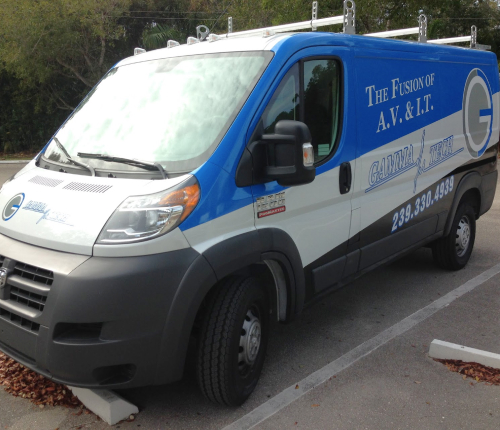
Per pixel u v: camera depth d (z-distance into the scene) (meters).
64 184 3.20
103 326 2.74
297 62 3.55
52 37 20.39
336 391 3.51
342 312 4.88
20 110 23.95
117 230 2.79
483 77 5.86
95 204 2.93
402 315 4.80
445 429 3.10
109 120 3.66
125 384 2.87
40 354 2.81
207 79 3.52
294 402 3.39
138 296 2.74
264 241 3.29
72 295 2.71
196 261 2.89
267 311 3.55
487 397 3.43
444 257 5.82
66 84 23.58
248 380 3.38
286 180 3.15
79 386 2.82
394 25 17.94
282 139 3.07
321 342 4.26
